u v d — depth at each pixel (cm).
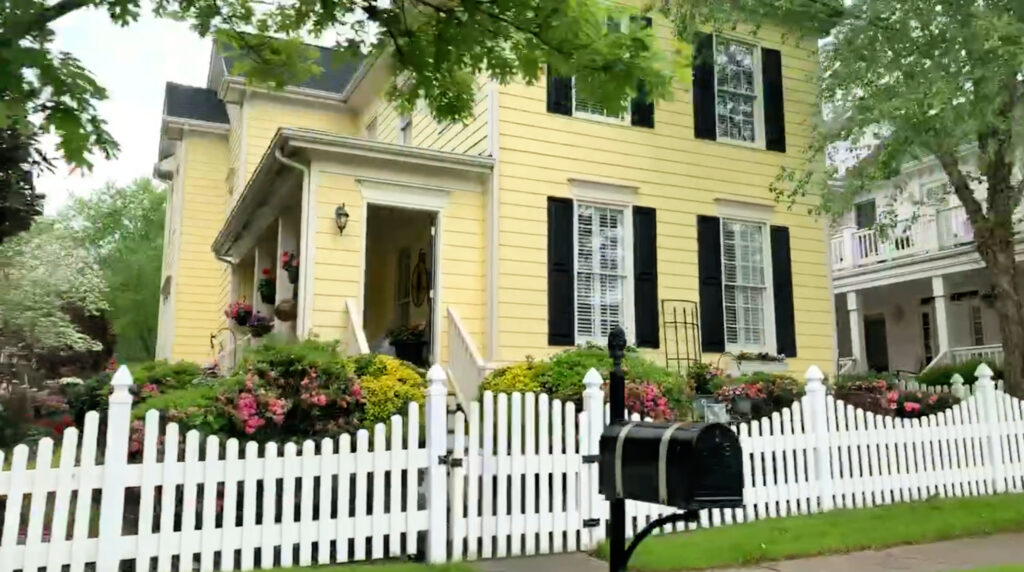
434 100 592
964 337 1700
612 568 312
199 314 1809
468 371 934
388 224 1329
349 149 945
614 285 1080
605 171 1090
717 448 288
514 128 1040
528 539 557
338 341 774
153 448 468
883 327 1994
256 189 1086
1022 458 806
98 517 509
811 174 1075
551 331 1015
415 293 1214
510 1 483
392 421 535
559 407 585
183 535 466
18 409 899
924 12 904
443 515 530
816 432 700
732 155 1187
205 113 1930
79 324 2122
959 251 1477
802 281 1218
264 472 491
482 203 1042
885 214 1341
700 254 1135
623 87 502
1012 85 894
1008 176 1005
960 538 621
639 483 298
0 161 663
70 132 421
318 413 666
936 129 917
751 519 650
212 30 571
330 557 515
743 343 1159
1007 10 892
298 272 1019
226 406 608
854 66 975
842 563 538
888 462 735
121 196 3859
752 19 1088
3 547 423
